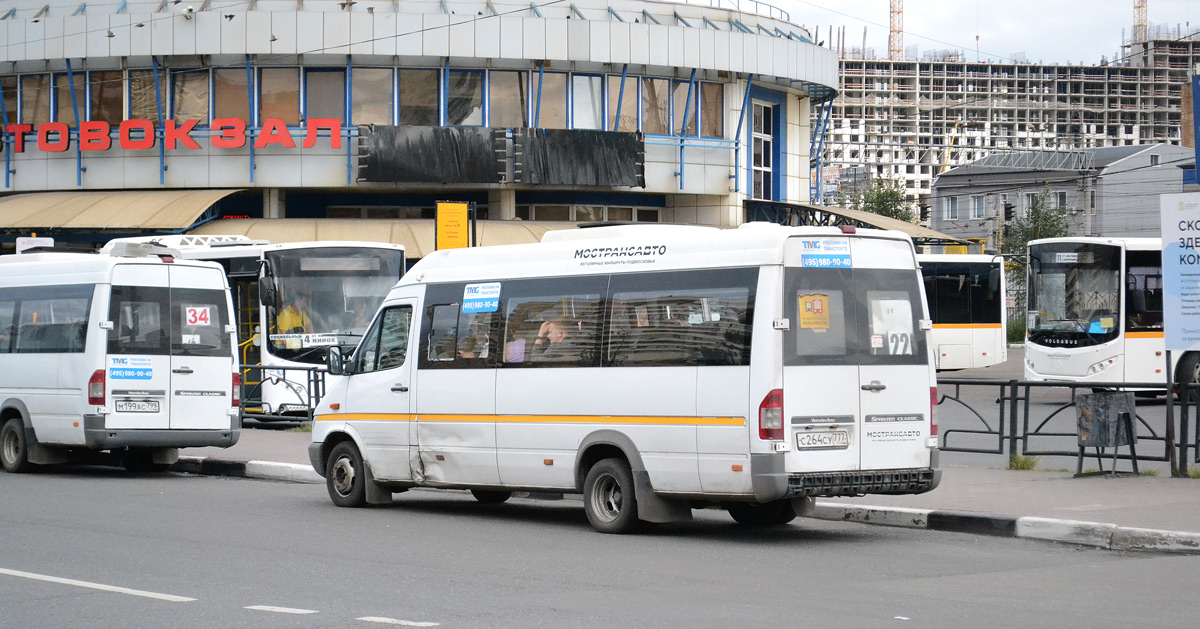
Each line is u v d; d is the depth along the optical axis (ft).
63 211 176.55
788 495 47.80
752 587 39.19
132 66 189.16
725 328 49.08
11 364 80.18
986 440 92.89
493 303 57.26
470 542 49.80
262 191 191.31
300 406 108.17
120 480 76.69
